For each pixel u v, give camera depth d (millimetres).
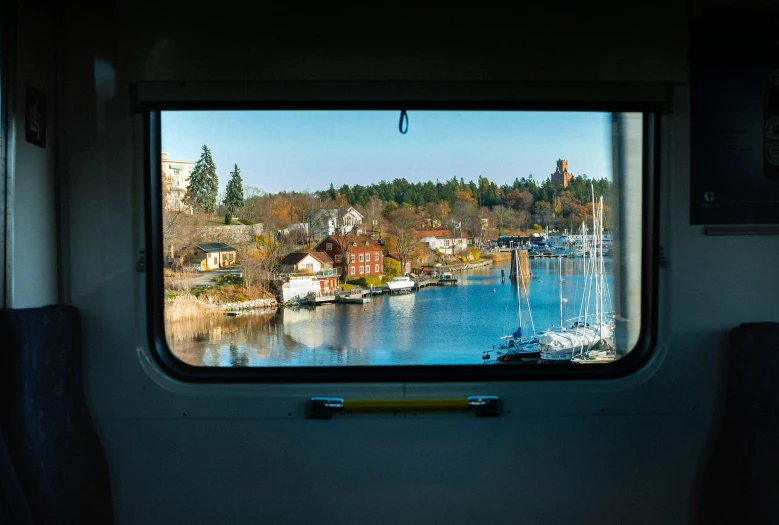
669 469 2664
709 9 2600
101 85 2533
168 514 2625
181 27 2504
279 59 2514
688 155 2621
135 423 2602
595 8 2549
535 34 2543
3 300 2195
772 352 2281
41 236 2416
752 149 2635
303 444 2623
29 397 2127
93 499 2475
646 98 2557
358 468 2633
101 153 2545
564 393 2629
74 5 2523
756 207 2643
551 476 2652
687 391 2660
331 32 2525
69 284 2559
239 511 2631
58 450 2242
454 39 2541
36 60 2371
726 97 2623
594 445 2654
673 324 2646
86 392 2584
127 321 2576
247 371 2639
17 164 2236
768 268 2650
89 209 2553
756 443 2322
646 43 2553
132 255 2568
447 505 2643
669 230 2629
